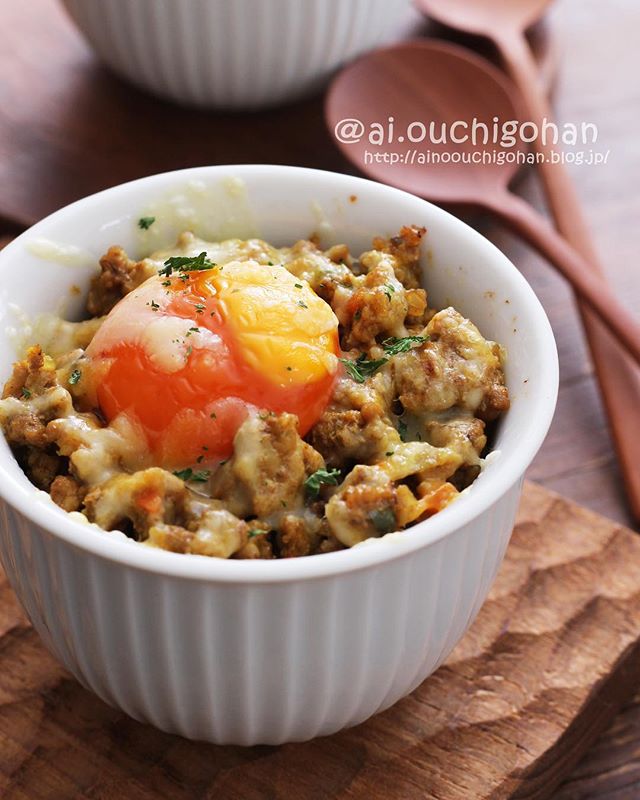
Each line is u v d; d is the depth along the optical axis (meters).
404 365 0.34
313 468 0.33
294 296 0.34
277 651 0.31
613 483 0.42
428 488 0.33
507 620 0.38
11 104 0.49
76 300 0.36
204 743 0.35
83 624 0.32
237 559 0.31
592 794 0.37
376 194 0.36
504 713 0.36
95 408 0.34
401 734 0.35
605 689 0.37
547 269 0.47
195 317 0.33
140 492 0.32
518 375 0.34
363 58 0.48
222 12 0.45
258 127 0.49
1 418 0.33
